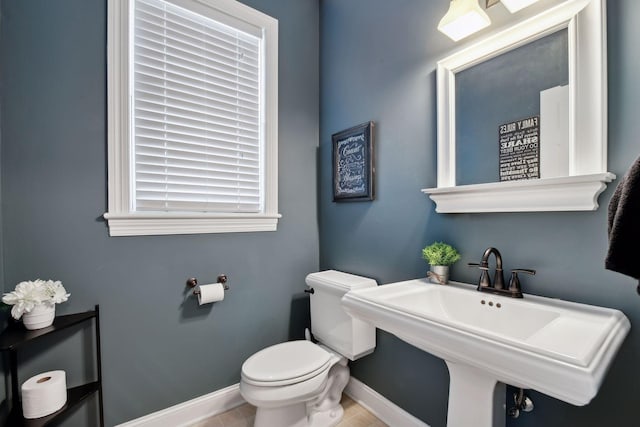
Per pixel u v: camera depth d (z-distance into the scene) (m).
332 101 2.01
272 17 1.92
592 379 0.52
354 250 1.81
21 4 1.23
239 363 1.78
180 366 1.59
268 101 1.89
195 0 1.65
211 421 1.61
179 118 1.63
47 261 1.27
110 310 1.41
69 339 1.32
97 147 1.38
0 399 1.14
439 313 1.17
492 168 1.14
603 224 0.88
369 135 1.66
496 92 1.13
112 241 1.42
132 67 1.50
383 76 1.62
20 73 1.23
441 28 1.17
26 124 1.24
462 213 1.24
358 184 1.74
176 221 1.56
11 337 1.07
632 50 0.84
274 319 1.92
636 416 0.82
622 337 0.73
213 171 1.74
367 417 1.62
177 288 1.58
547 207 0.96
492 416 0.85
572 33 0.93
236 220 1.76
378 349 1.63
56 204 1.29
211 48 1.73
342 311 1.58
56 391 1.15
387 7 1.60
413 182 1.45
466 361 0.71
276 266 1.93
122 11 1.44
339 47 1.94
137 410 1.46
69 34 1.32
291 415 1.42
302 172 2.05
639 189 0.50
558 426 0.96
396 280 1.54
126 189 1.44
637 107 0.83
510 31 1.07
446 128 1.28
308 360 1.42
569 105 0.94
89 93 1.36
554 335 0.70
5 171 1.20
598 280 0.89
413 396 1.45
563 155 0.95
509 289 1.03
